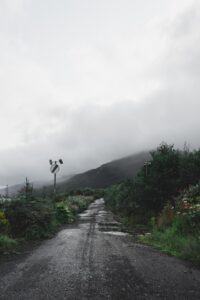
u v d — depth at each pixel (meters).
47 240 10.76
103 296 4.34
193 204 12.22
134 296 4.36
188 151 17.06
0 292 4.50
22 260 6.94
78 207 34.53
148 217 16.75
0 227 10.39
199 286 4.90
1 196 12.16
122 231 14.61
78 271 5.79
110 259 7.03
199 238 8.20
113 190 44.44
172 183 15.88
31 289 4.64
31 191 14.77
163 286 4.87
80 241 10.26
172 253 8.00
